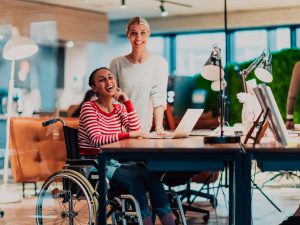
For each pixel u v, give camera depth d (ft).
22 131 20.53
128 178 11.16
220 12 37.76
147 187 11.60
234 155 9.59
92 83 12.69
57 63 36.32
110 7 35.86
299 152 9.46
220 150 9.58
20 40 21.52
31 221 15.94
